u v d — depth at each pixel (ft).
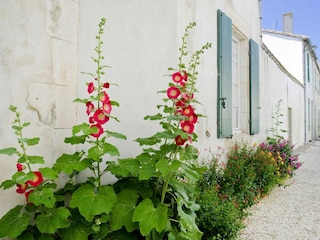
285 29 63.98
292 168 21.52
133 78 8.29
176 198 6.41
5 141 5.33
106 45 7.54
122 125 7.93
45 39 6.07
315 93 65.77
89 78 7.12
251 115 19.15
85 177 6.88
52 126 6.18
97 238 5.59
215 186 11.18
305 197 15.75
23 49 5.64
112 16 7.73
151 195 6.60
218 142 14.33
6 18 5.38
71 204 5.30
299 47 48.70
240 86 19.45
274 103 27.71
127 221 5.74
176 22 9.82
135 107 8.34
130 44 8.23
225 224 8.61
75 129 5.39
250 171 13.99
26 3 5.71
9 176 5.37
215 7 14.25
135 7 8.39
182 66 7.14
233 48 18.90
